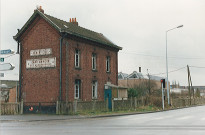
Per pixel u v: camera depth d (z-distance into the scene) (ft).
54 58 88.02
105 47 108.99
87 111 83.30
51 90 87.71
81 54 94.43
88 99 96.73
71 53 89.45
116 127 44.91
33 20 92.27
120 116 75.05
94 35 110.93
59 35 87.51
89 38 96.73
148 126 46.26
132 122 54.49
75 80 91.97
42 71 89.97
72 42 90.38
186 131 38.88
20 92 93.25
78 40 93.09
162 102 111.45
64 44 86.94
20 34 94.32
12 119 63.52
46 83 88.84
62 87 86.07
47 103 87.56
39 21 91.61
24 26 92.58
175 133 36.70
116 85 115.65
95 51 102.68
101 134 35.91
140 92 157.28
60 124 52.16
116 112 88.12
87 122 56.08
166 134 35.76
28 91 91.91
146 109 105.70
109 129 41.98
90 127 45.32
